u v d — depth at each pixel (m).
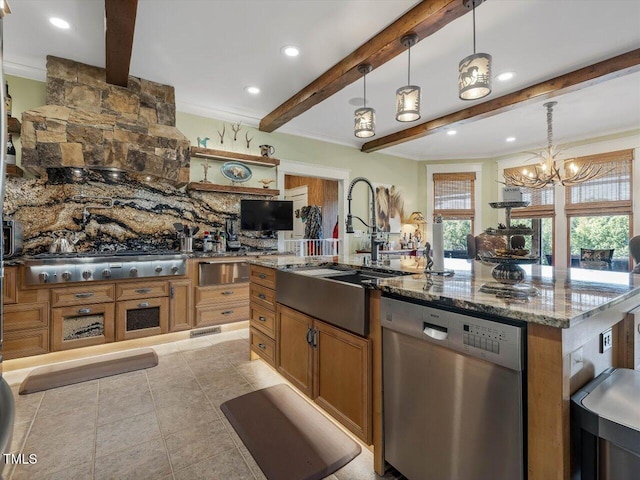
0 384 0.69
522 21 2.48
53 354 2.75
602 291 1.31
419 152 6.34
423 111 4.27
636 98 3.85
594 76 3.07
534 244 1.53
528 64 3.09
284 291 2.27
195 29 2.58
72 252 3.19
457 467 1.20
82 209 3.32
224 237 4.17
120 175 3.53
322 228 7.05
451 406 1.22
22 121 2.75
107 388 2.36
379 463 1.54
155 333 3.20
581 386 1.09
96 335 2.90
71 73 3.05
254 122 4.49
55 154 2.87
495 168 6.39
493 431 1.09
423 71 3.25
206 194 4.09
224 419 1.99
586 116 4.41
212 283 3.54
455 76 3.34
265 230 4.35
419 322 1.31
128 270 3.01
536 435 1.00
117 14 2.18
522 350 1.02
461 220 6.61
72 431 1.85
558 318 0.93
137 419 1.98
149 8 2.34
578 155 5.29
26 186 3.07
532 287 1.40
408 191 6.52
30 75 3.10
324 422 1.97
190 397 2.24
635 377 1.18
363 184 5.84
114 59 2.75
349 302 1.67
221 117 4.25
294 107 3.78
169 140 3.42
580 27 2.55
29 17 2.46
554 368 0.96
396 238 6.34
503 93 3.72
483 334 1.10
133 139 3.22
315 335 1.94
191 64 3.11
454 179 6.55
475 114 4.05
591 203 5.12
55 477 1.51
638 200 4.69
